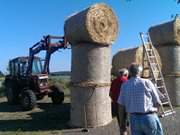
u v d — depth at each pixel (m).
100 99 11.52
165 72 15.51
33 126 12.06
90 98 11.44
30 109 16.70
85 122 11.43
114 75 14.63
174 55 15.45
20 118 14.14
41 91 18.00
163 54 15.60
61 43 17.88
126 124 8.82
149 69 13.66
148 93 6.33
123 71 9.73
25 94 16.83
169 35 15.27
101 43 11.52
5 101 21.67
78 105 11.57
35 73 18.50
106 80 11.78
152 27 16.03
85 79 11.52
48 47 18.00
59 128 11.53
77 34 11.49
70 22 11.80
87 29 11.16
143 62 13.85
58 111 15.77
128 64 14.00
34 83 17.95
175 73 15.39
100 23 11.44
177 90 15.38
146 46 14.05
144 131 6.33
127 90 6.45
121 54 14.52
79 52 11.64
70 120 11.95
